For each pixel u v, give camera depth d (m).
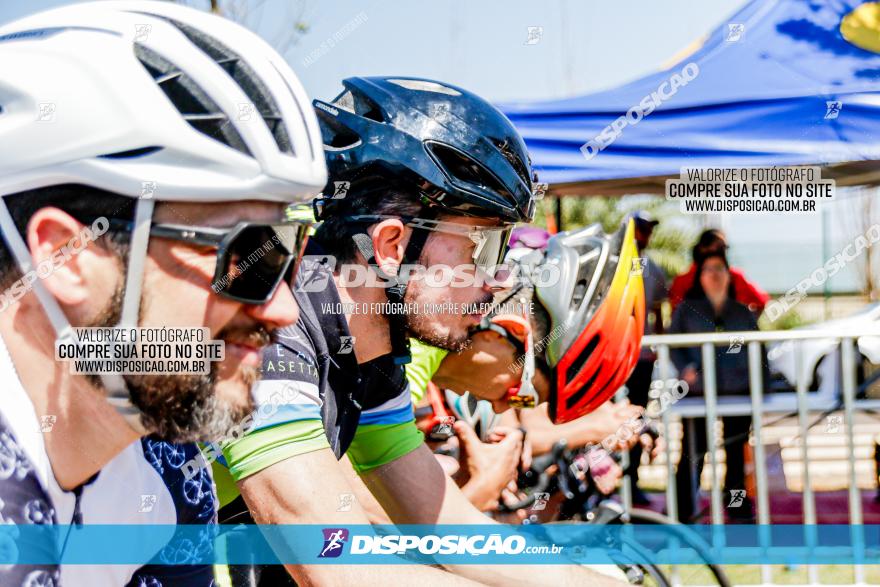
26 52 0.73
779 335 3.55
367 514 1.82
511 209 1.52
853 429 3.61
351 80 1.59
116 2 0.83
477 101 1.56
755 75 3.80
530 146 3.92
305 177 0.82
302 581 1.14
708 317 3.90
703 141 3.77
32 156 0.70
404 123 1.47
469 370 2.25
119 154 0.72
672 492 3.47
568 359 2.25
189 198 0.75
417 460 1.64
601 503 2.27
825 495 4.26
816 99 3.69
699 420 3.63
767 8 3.92
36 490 0.77
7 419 0.75
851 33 3.81
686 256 5.49
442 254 1.51
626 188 4.61
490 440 2.49
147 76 0.74
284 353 1.16
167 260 0.76
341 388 1.37
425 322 1.52
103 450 0.80
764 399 3.71
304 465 1.13
